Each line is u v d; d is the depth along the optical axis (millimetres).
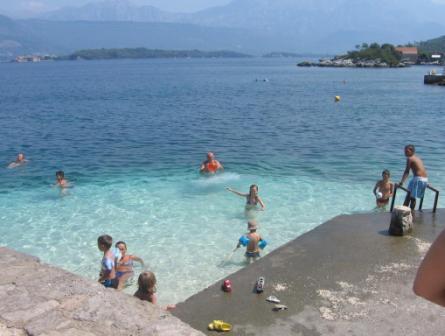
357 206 15266
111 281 9961
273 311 7750
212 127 34344
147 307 5414
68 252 12016
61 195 16906
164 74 141875
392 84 86500
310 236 10906
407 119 37531
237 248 11391
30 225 13852
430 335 6926
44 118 40656
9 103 54656
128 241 12609
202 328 7395
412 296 8031
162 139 29484
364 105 49219
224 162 22344
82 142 28656
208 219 14195
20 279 5965
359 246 10289
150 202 15922
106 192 17234
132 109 47219
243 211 14867
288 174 19703
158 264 11234
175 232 13172
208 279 10500
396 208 10953
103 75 140500
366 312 7586
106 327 4941
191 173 20125
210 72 155375
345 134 30328
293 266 9359
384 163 21562
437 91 68438
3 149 26453
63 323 4988
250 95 63656
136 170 20906
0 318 5062
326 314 7586
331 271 9102
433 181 18031
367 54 196375
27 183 18719
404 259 9586
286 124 35562
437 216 12312
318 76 121250
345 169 20500
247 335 7141
